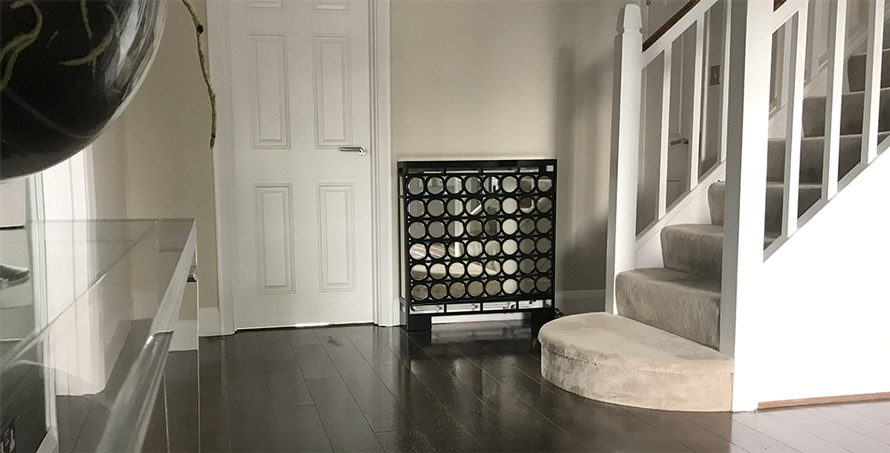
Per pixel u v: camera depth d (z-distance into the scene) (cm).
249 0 377
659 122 441
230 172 379
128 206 365
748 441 232
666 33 338
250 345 360
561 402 272
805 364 269
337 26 390
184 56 365
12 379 50
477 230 396
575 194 426
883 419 253
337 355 341
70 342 58
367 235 405
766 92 255
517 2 409
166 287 78
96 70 59
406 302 390
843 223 268
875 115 270
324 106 393
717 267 309
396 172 400
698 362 260
